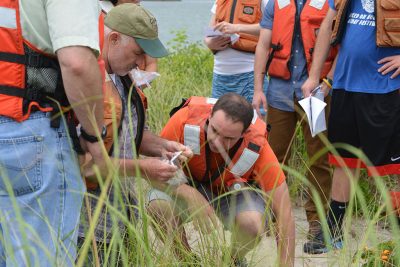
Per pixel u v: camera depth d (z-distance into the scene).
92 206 3.73
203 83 9.54
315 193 3.05
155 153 4.08
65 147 3.14
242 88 6.47
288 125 5.88
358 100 5.09
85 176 3.51
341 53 5.20
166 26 24.58
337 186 5.29
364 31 5.05
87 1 2.99
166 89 8.63
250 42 6.35
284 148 5.95
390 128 5.04
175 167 3.66
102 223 3.73
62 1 2.94
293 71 5.72
